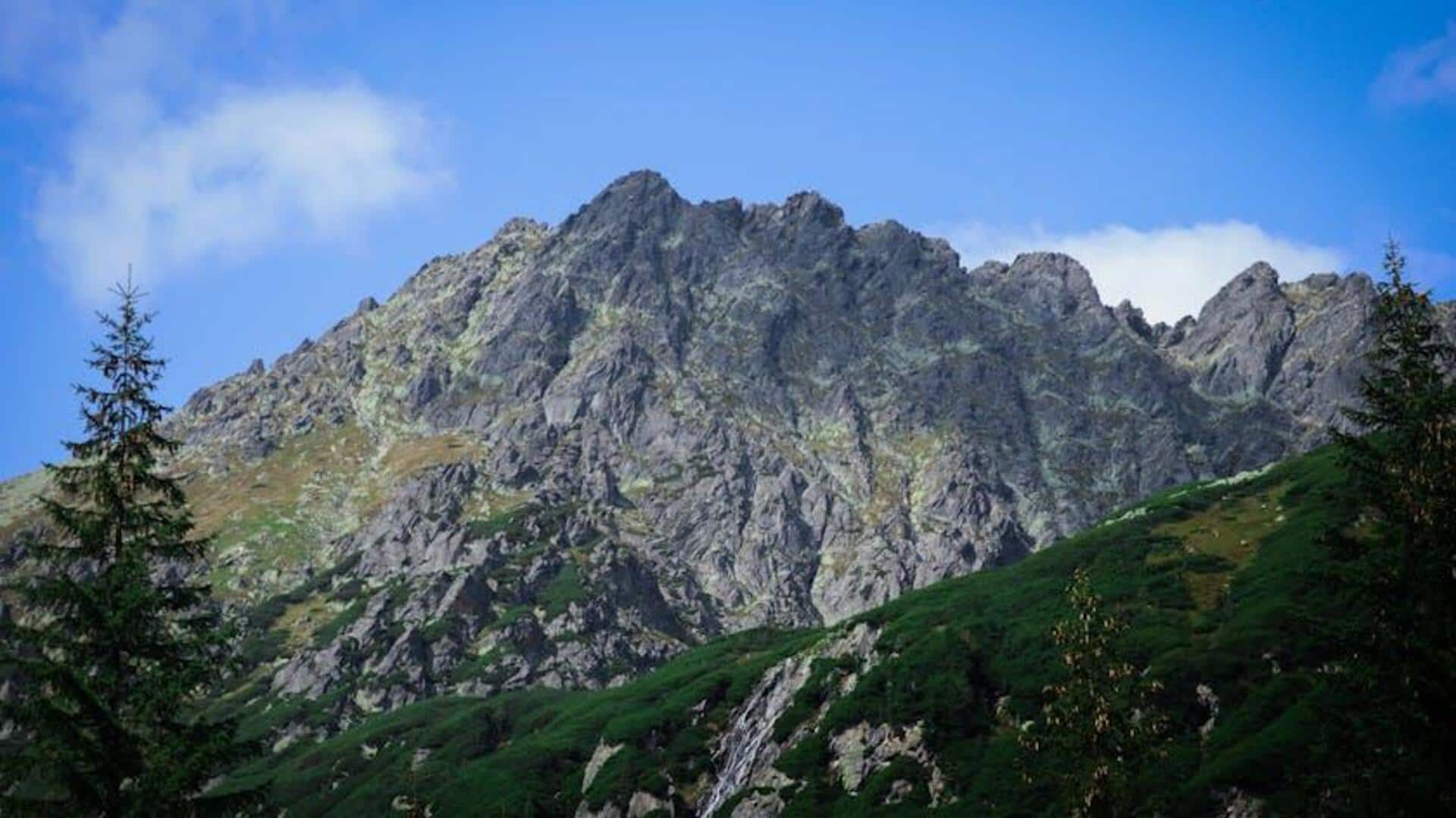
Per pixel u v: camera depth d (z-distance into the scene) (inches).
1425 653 1999.3
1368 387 2285.9
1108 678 2586.1
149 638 1849.2
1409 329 2266.2
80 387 1916.8
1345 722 2156.7
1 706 1726.1
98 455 1911.9
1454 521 2075.5
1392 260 2341.3
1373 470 2234.3
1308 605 5374.0
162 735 1786.4
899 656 6540.4
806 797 5698.8
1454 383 2177.7
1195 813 4234.7
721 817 5969.5
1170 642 5511.8
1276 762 4256.9
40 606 1804.9
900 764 5585.6
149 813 1702.8
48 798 1738.4
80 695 1716.3
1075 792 2470.5
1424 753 2004.2
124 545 1870.1
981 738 5615.2
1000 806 4921.3
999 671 6053.2
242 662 1915.6
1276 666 5083.7
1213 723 4918.8
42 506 1872.5
